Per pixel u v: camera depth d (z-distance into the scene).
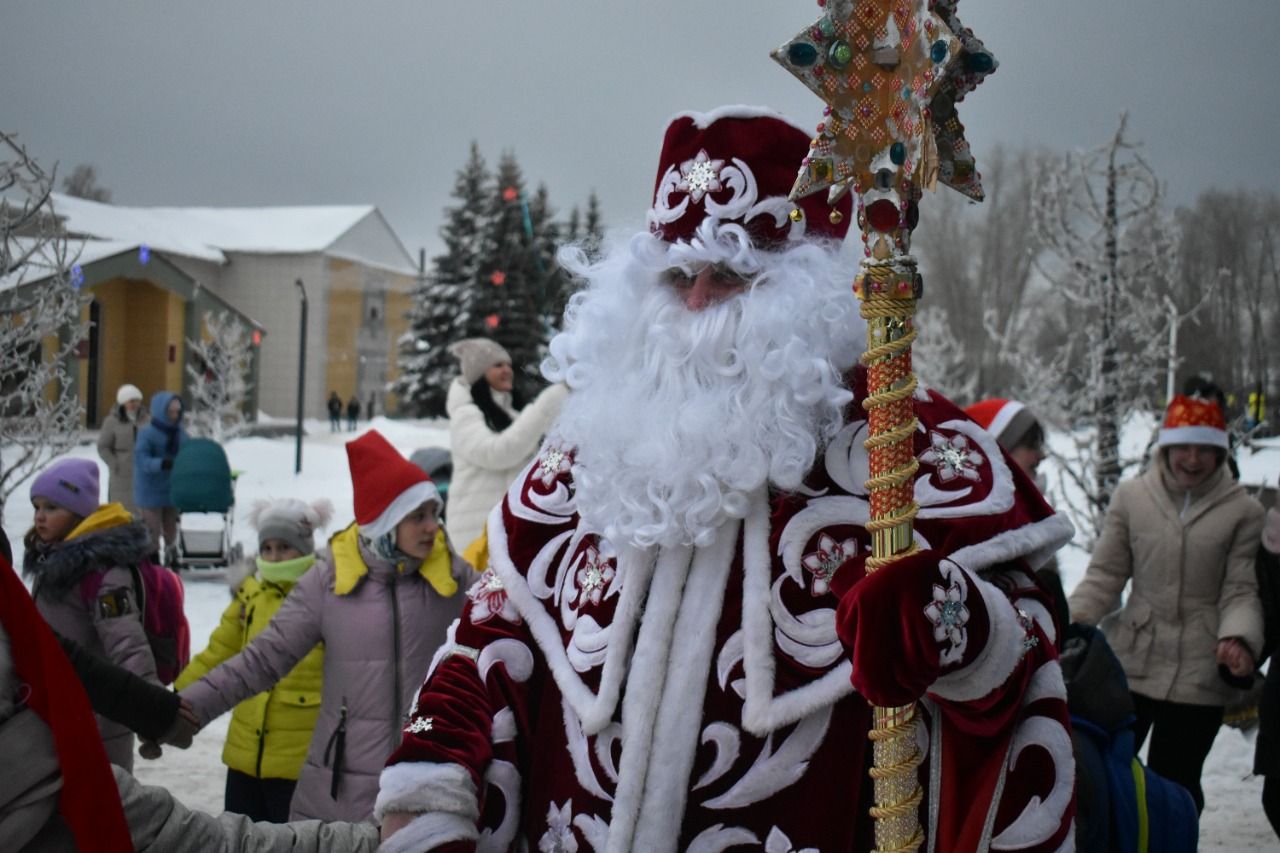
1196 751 4.68
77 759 1.70
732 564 1.77
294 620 3.72
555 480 2.01
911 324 1.55
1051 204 8.83
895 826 1.57
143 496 10.86
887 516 1.55
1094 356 8.51
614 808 1.71
